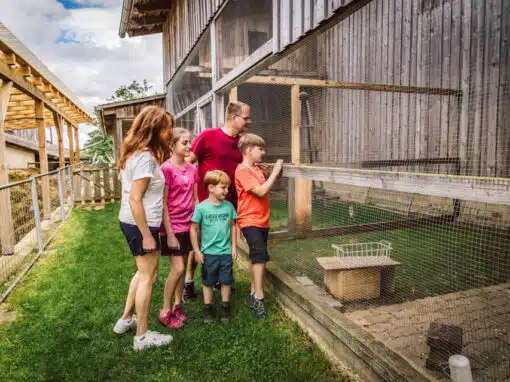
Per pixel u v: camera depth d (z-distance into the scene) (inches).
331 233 186.9
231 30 274.8
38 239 197.5
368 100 304.5
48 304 131.1
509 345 91.9
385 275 126.6
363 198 204.2
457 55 241.0
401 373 70.7
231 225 116.3
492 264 139.6
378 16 295.1
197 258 110.4
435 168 259.3
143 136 90.9
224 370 90.0
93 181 369.7
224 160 126.8
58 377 88.7
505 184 53.7
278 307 123.1
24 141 525.3
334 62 280.8
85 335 106.1
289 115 271.3
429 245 167.8
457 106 242.1
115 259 182.4
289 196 185.3
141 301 97.3
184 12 291.4
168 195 110.9
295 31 114.0
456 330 83.3
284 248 172.9
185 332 108.0
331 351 95.0
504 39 212.5
